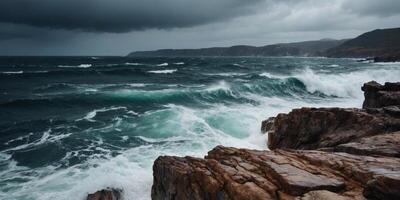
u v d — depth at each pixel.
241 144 15.32
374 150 8.41
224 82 35.75
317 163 7.54
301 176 6.62
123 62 101.25
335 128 12.73
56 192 10.87
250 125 18.19
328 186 6.18
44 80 43.09
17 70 61.12
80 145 15.80
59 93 30.52
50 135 17.66
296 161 7.77
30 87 36.16
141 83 38.00
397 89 17.73
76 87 35.09
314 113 13.37
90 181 11.42
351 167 6.93
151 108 23.02
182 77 44.44
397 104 15.66
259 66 70.31
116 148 15.20
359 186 6.34
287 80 32.12
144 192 10.98
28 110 23.84
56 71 52.88
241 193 6.60
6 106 24.80
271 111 21.30
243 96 27.27
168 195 8.97
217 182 7.36
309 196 5.81
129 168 12.44
